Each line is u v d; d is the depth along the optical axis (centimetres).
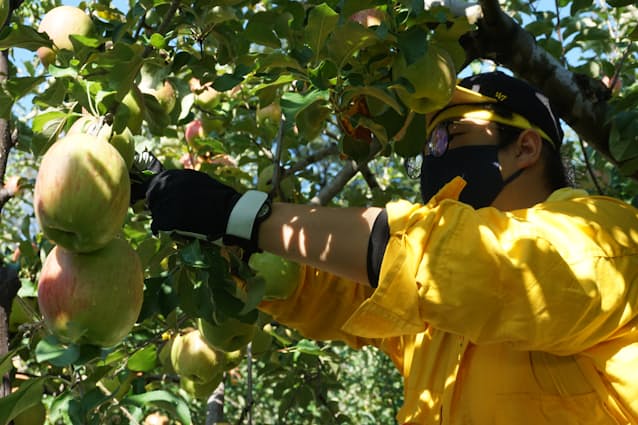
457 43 188
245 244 151
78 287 151
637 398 144
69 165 147
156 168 187
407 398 175
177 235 157
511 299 135
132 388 233
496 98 184
